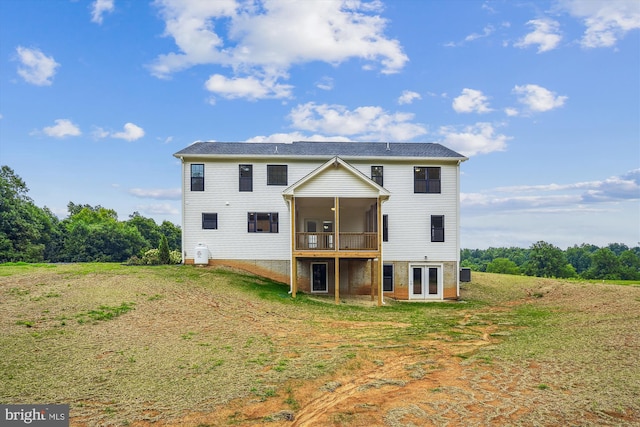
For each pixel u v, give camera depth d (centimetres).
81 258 5819
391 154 2361
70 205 9012
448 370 877
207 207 2284
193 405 686
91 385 768
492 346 1088
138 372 841
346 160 2300
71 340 1036
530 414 648
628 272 6569
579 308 1705
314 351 1024
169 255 2816
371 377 841
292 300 1817
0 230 3947
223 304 1573
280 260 2295
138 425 619
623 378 787
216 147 2450
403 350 1046
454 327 1380
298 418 653
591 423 615
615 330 1179
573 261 9675
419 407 684
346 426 621
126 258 6456
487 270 7806
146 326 1209
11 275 1780
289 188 1925
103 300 1419
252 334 1193
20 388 743
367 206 2289
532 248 7225
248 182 2303
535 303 2011
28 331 1073
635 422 616
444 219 2334
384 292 2292
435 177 2348
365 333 1264
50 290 1504
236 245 2288
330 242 2158
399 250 2312
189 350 1005
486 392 744
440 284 2311
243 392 743
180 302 1519
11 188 4225
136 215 8600
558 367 870
